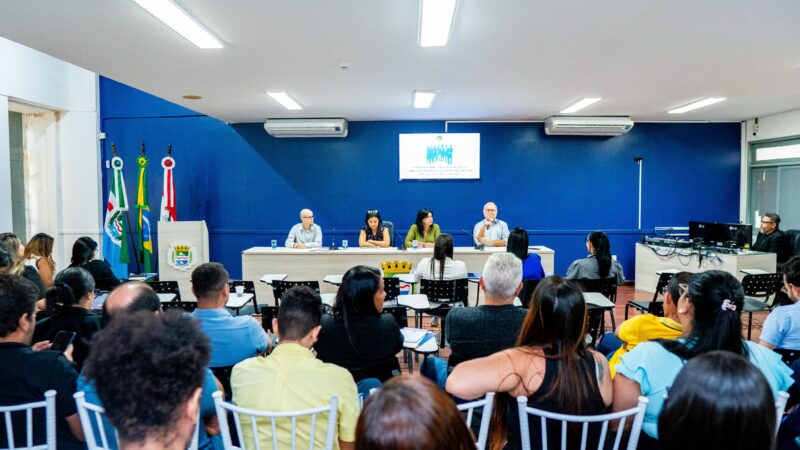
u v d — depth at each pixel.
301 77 4.50
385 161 7.40
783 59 3.92
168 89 5.00
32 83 6.22
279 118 6.95
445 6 2.80
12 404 1.45
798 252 5.79
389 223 6.56
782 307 2.26
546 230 7.44
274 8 2.84
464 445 0.62
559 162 7.40
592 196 7.43
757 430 0.71
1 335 1.47
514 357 1.39
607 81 4.71
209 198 7.42
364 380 2.02
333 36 3.34
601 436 1.29
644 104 5.96
